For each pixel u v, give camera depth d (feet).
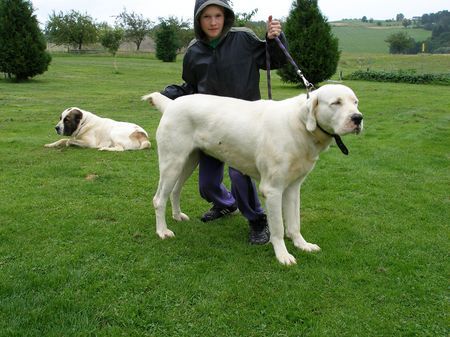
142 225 14.90
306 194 18.51
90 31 183.21
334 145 27.45
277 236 12.69
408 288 11.16
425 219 15.79
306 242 13.57
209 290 10.91
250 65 13.96
